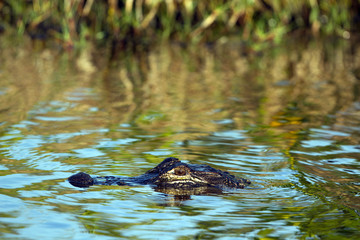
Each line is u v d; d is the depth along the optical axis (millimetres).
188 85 26391
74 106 21391
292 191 12250
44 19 39969
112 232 10102
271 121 19312
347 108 21422
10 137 16547
